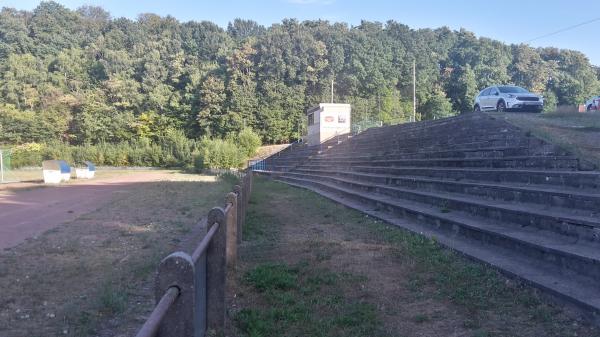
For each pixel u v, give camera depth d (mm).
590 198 7250
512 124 13922
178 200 19484
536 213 7809
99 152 66250
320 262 8164
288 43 75000
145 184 30594
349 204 15664
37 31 98188
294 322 5445
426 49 83500
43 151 67062
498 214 8867
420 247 8641
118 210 16125
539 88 71750
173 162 63719
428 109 70125
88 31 106000
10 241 10398
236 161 53469
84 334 5105
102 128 75188
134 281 7160
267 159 50750
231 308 5934
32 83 79812
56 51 93688
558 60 80438
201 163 53844
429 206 11875
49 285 6953
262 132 71000
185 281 3141
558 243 6789
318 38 79125
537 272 6352
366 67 74188
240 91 71125
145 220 13633
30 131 73250
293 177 32906
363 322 5395
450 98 73188
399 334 5051
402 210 12094
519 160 10914
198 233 11289
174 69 80750
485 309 5578
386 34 84875
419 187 13914
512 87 24250
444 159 14406
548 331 4840
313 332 5148
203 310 4637
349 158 26172
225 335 5059
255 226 12047
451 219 9555
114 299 6020
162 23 104375
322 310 5836
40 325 5387
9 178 41344
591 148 10383
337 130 42094
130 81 77375
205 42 92688
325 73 74812
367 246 9312
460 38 90938
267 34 80188
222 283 5141
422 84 74875
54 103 76188
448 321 5344
